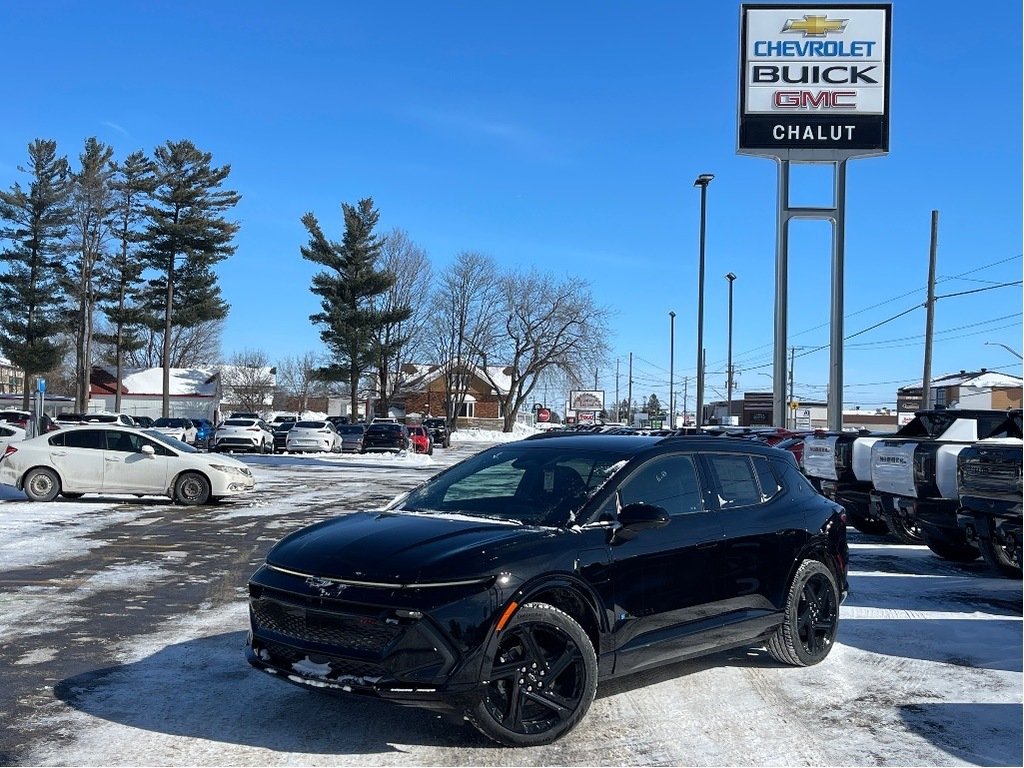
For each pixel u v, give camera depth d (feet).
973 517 33.83
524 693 16.42
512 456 21.47
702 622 19.72
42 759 15.70
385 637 15.67
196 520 49.06
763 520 21.74
